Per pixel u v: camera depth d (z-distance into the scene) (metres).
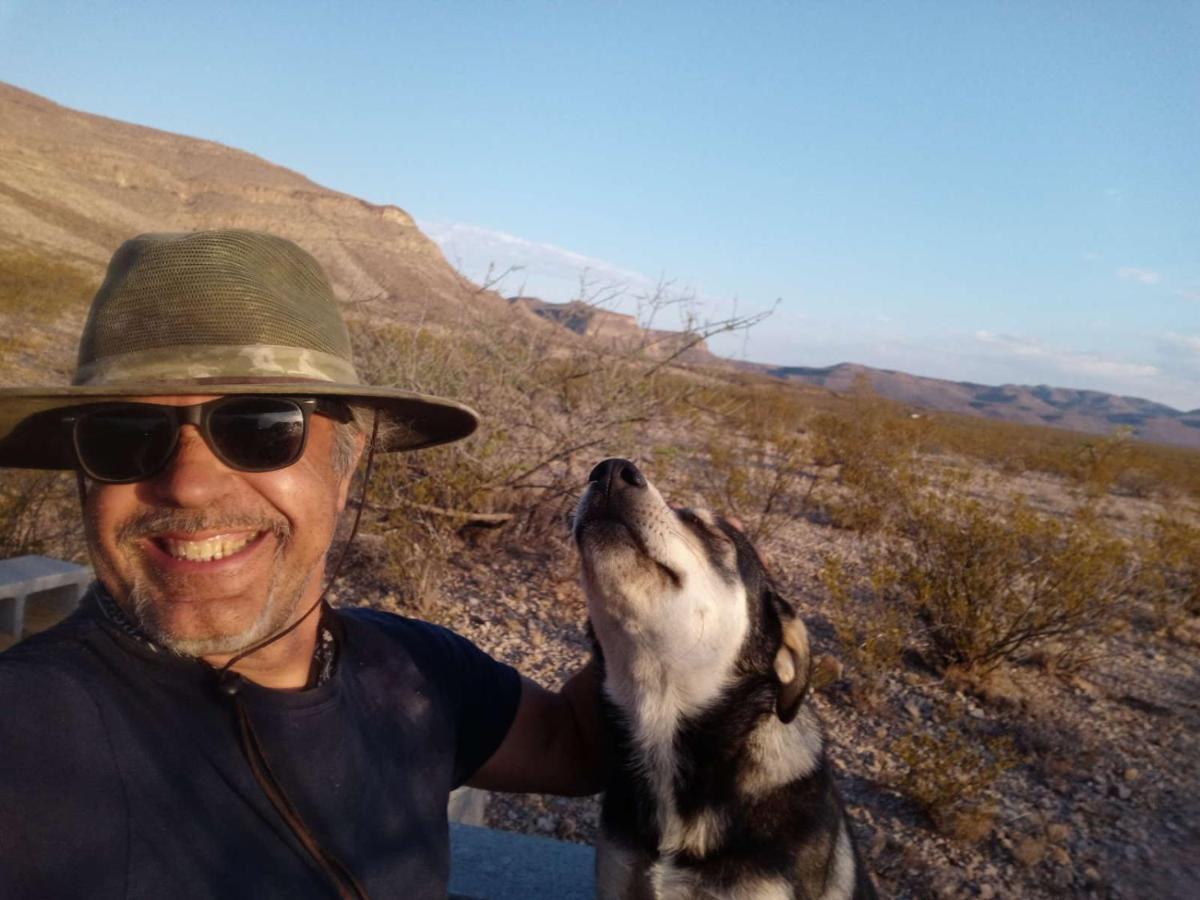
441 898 0.64
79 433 0.54
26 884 0.44
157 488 0.53
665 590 0.88
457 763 0.77
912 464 5.18
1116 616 2.71
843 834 0.93
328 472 0.61
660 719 0.90
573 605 2.36
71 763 0.47
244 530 0.55
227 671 0.55
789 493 3.91
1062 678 2.33
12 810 0.44
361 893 0.55
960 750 1.70
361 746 0.61
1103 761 1.90
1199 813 1.71
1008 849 1.55
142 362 0.54
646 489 0.93
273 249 0.60
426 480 2.47
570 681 1.01
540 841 1.19
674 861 0.86
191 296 0.55
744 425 5.30
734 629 0.90
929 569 2.40
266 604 0.56
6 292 7.24
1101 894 1.46
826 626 2.46
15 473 2.11
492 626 2.19
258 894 0.51
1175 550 3.45
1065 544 2.63
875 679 2.09
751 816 0.85
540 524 2.74
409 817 0.63
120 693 0.52
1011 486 6.02
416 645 0.75
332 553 2.38
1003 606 2.23
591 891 1.09
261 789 0.53
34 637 0.56
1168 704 2.24
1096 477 7.09
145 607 0.53
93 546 0.55
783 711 0.88
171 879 0.48
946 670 2.23
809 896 0.83
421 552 2.29
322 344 0.60
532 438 2.72
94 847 0.46
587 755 0.96
